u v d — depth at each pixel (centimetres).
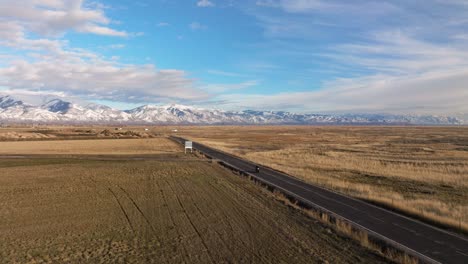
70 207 2405
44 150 7131
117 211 2280
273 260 1403
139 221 2036
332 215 2102
